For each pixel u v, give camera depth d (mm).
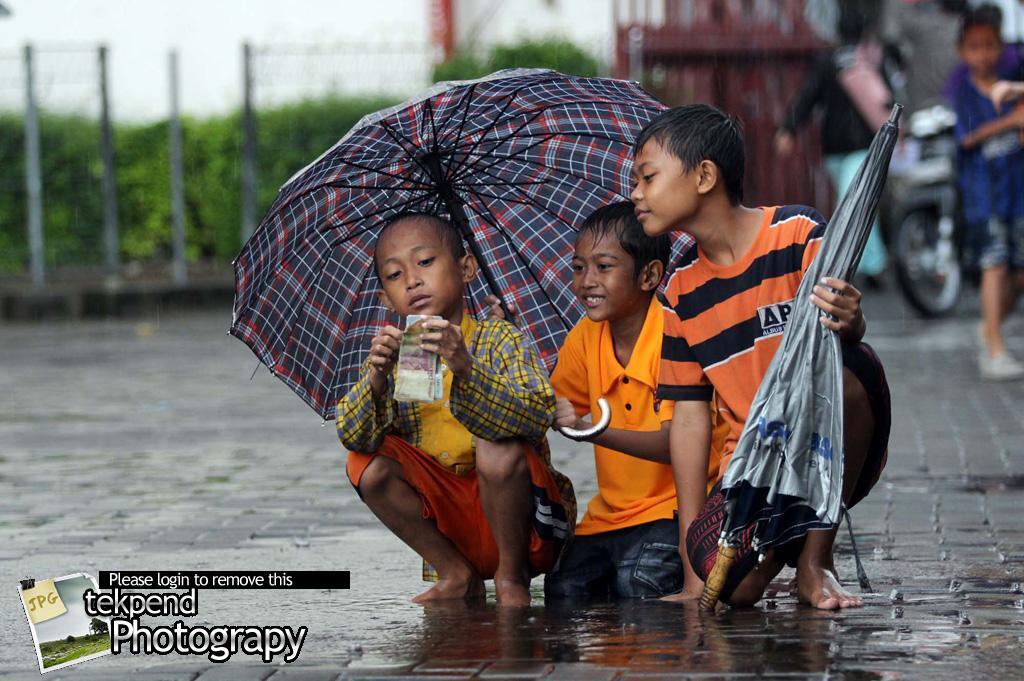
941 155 38375
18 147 45906
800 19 45156
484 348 11383
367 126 11312
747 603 10836
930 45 47719
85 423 23891
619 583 11742
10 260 46281
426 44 46031
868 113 36688
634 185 11672
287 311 12102
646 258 11656
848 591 11305
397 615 11109
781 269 10922
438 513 11500
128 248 48062
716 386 11156
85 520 15664
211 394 27484
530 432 11000
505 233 12477
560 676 9062
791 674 8922
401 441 11492
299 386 12195
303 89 46000
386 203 12266
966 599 10883
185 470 19094
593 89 11852
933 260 36250
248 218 45781
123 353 35625
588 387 12203
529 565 11703
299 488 17562
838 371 10352
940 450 18672
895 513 14680
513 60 44938
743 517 10328
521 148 12203
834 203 45312
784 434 10320
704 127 10812
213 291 47625
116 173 47094
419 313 11125
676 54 45250
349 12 56250
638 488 12039
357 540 14359
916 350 30188
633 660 9383
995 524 14039
